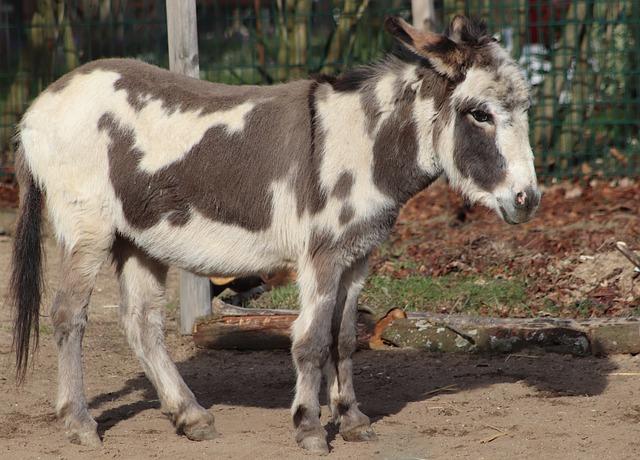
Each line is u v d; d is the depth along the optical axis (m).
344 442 7.39
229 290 11.84
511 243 13.06
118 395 8.66
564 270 11.92
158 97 7.45
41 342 10.04
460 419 7.88
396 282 11.82
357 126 7.14
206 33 22.05
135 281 7.95
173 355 9.96
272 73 18.08
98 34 18.84
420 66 7.13
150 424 7.90
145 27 19.42
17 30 18.48
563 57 16.77
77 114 7.44
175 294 12.06
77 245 7.45
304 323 7.11
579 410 7.99
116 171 7.37
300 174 7.13
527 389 8.61
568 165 16.73
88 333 10.52
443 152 7.08
